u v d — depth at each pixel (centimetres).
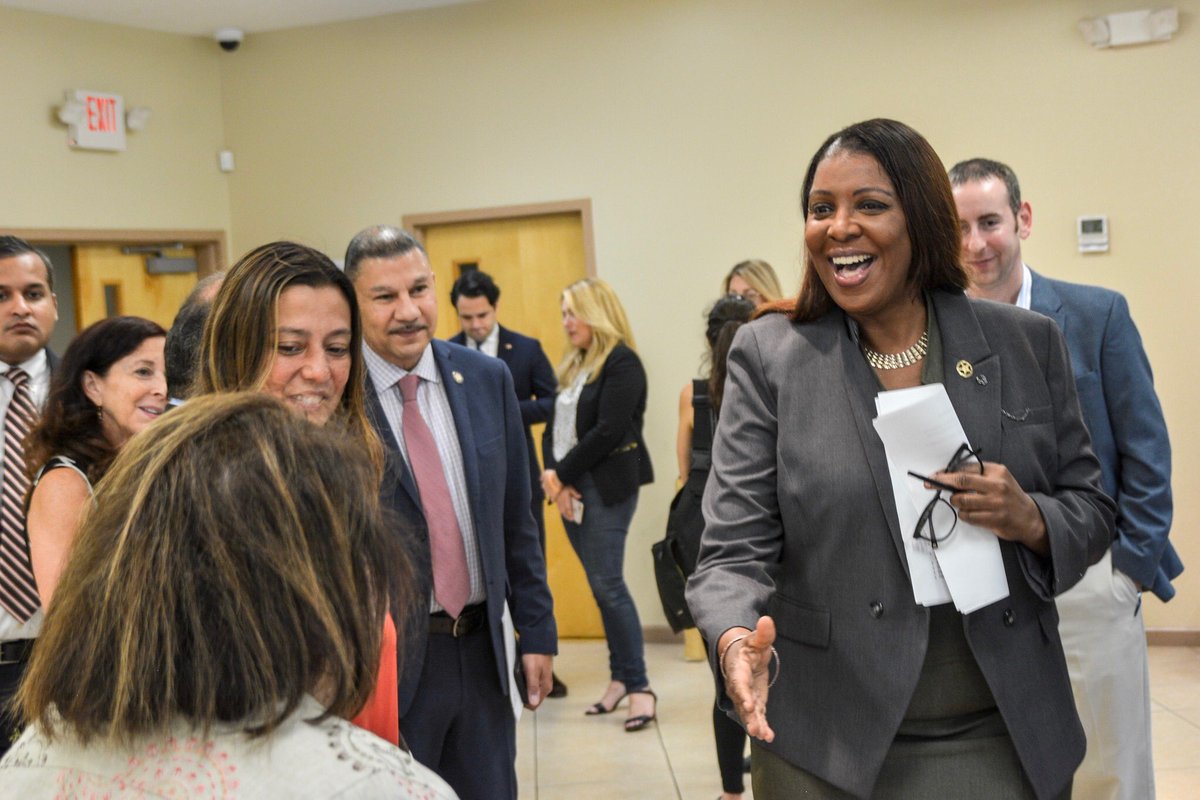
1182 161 498
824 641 156
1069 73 507
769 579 157
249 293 143
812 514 156
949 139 521
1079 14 504
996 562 153
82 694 83
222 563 83
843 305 158
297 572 84
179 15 555
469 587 224
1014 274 254
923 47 521
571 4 561
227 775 81
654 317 559
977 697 156
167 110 581
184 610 82
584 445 432
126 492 88
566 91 563
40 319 296
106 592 83
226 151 605
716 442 168
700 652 526
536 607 243
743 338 169
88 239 548
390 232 225
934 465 153
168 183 581
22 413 287
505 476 237
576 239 574
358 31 586
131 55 566
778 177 541
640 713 436
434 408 228
